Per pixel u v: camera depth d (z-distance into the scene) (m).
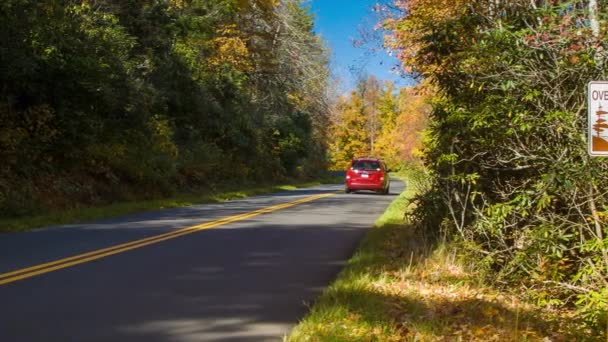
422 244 10.14
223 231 13.83
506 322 6.24
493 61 8.01
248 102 41.25
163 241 11.97
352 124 86.19
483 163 9.30
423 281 8.11
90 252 10.39
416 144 42.56
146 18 30.52
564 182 7.17
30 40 18.38
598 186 7.36
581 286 7.71
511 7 9.40
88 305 6.82
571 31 7.50
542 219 7.77
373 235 12.28
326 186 46.09
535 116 7.95
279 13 43.59
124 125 23.69
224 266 9.44
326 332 5.49
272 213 18.89
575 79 7.66
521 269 8.41
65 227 14.39
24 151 18.19
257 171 40.75
